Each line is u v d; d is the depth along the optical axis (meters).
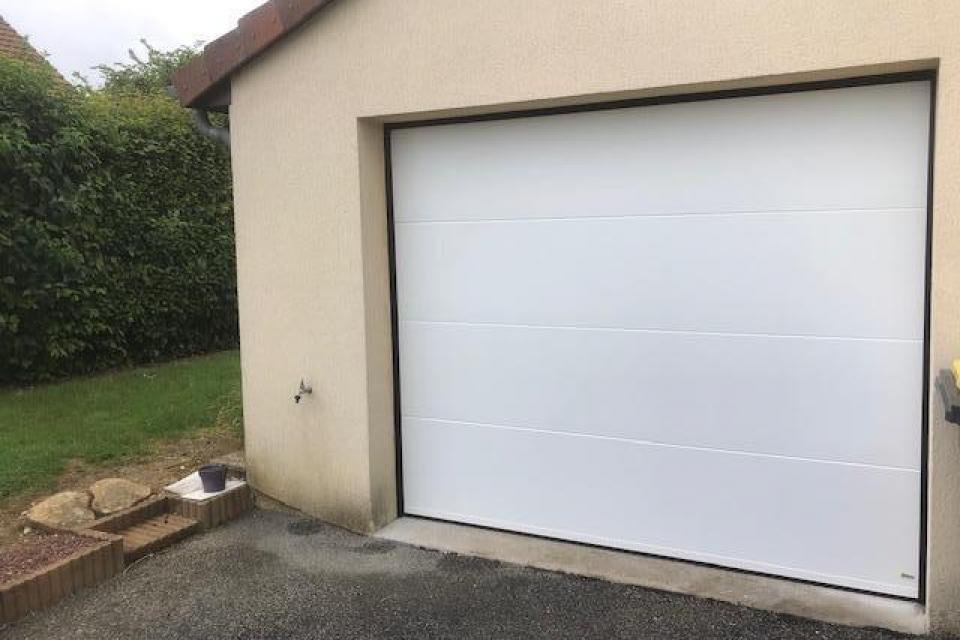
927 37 3.16
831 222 3.60
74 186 7.90
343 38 4.37
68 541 4.14
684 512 4.03
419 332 4.61
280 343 4.84
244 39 4.58
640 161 3.96
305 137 4.55
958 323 3.20
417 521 4.70
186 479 5.05
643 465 4.09
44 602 3.78
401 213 4.59
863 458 3.64
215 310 9.65
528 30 3.90
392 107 4.27
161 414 6.53
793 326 3.71
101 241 8.18
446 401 4.58
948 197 3.17
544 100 3.93
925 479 3.51
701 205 3.84
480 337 4.45
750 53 3.45
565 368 4.24
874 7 3.22
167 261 8.98
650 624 3.51
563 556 4.16
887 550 3.63
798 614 3.53
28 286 7.50
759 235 3.74
